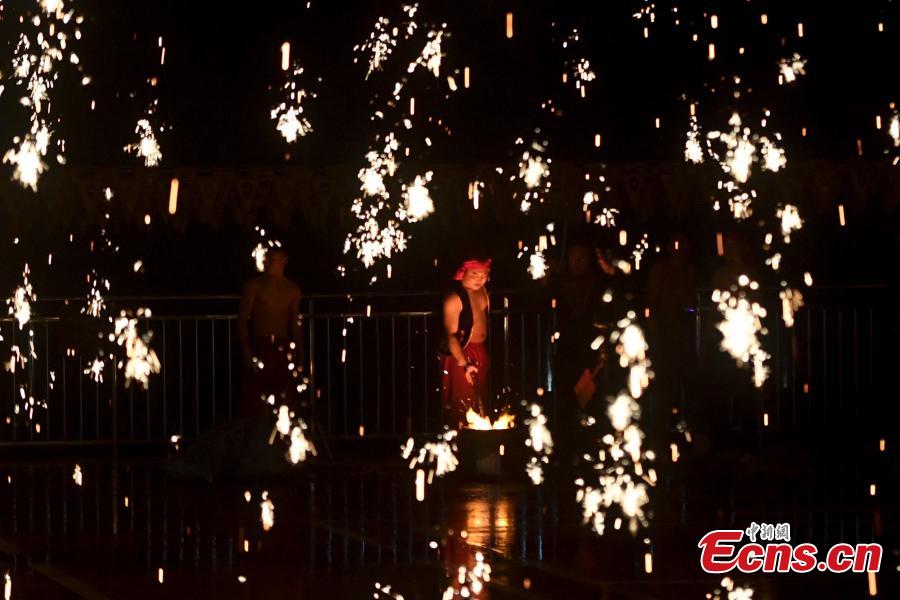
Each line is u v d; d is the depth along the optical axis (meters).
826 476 16.33
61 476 16.94
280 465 16.70
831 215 23.09
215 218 20.72
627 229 25.48
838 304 19.80
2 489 15.87
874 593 10.09
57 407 20.19
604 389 17.16
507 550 12.02
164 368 19.19
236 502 14.80
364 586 10.70
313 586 10.72
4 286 26.03
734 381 18.19
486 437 15.88
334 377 20.45
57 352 20.00
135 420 19.98
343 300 23.89
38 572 11.36
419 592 10.49
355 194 21.09
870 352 19.78
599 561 11.54
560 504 14.38
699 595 10.32
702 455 17.41
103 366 20.09
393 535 12.76
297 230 27.20
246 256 27.33
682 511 13.95
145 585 10.84
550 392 18.19
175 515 14.00
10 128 27.00
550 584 10.71
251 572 11.24
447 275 25.75
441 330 16.33
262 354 17.16
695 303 19.03
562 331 16.92
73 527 13.38
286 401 17.25
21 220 20.44
